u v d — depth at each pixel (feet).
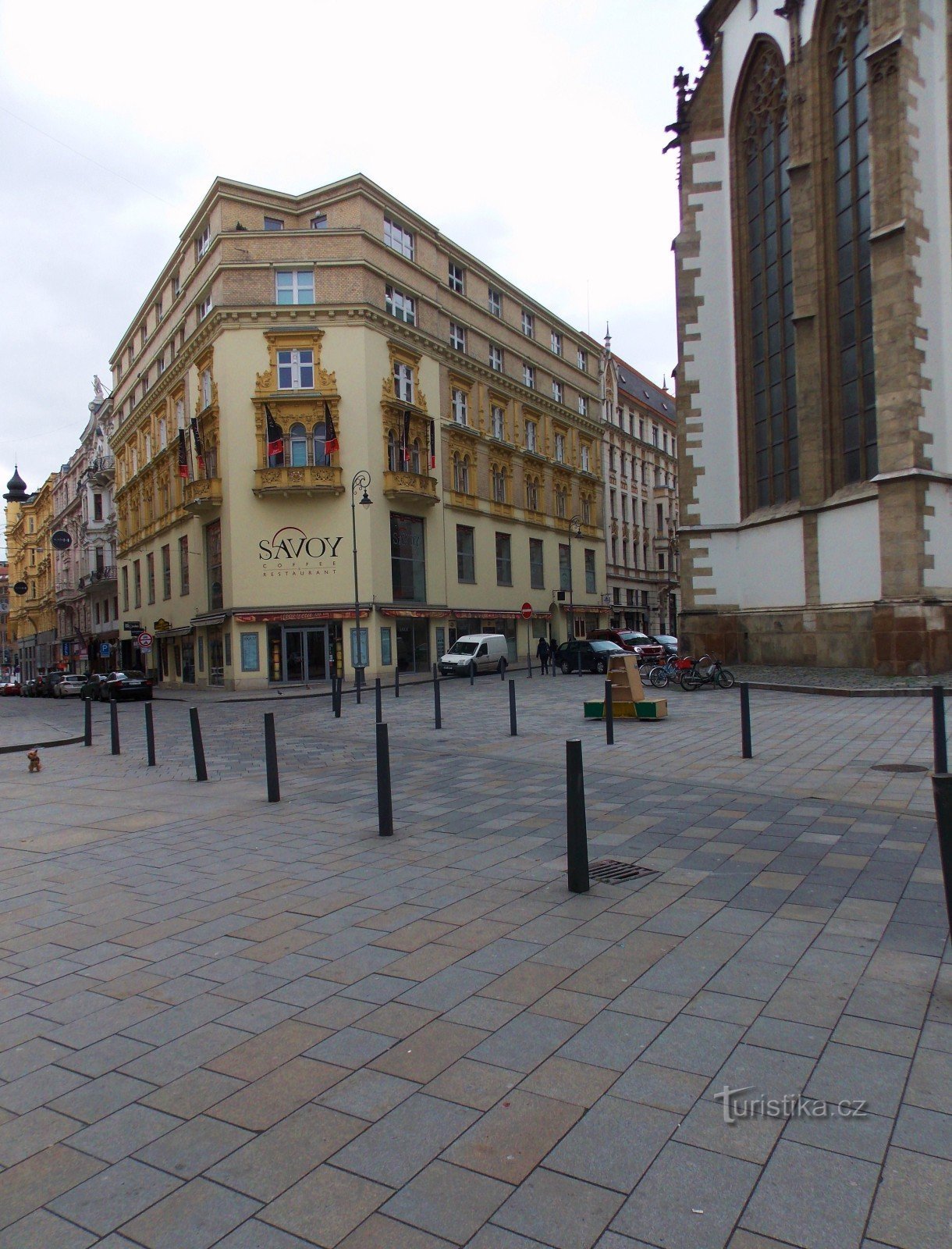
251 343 108.06
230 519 107.65
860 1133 8.88
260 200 114.42
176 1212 8.14
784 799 25.63
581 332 173.27
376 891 18.04
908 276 62.95
